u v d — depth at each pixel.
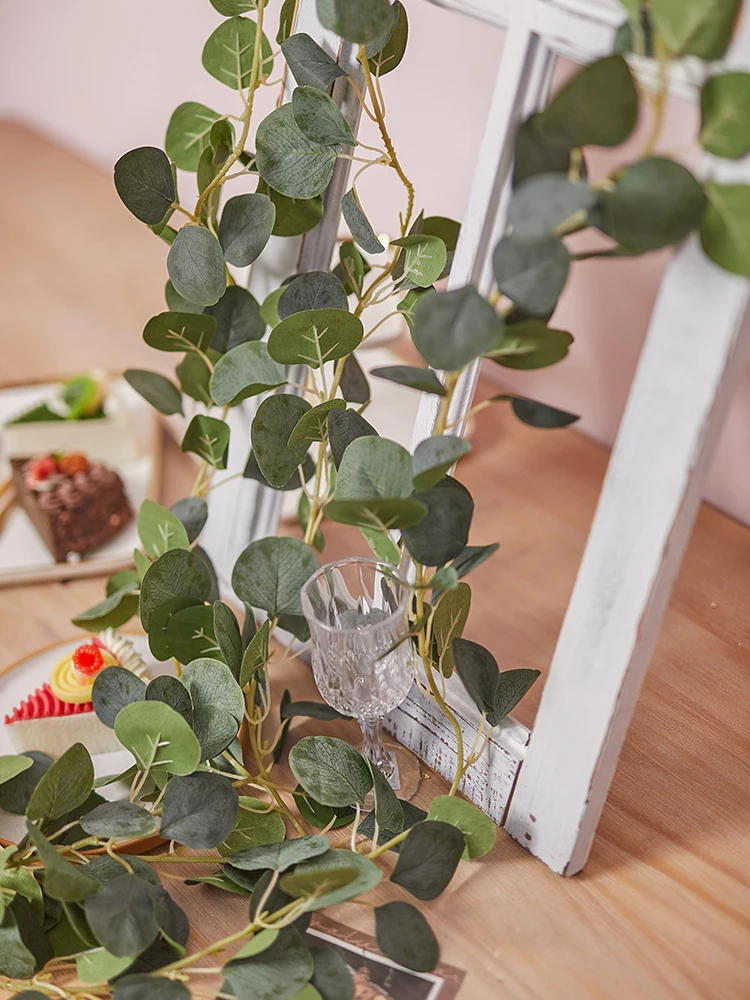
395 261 0.67
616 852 0.66
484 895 0.63
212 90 1.32
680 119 0.85
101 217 1.50
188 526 0.77
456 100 1.03
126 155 0.65
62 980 0.59
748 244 0.46
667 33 0.46
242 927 0.62
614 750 0.60
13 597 0.89
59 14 1.58
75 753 0.57
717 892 0.64
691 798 0.70
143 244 1.44
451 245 0.73
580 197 0.47
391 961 0.59
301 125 0.63
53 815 0.58
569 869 0.64
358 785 0.61
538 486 1.02
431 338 0.51
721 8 0.44
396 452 0.57
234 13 0.71
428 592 0.70
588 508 0.99
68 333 1.24
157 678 0.62
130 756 0.74
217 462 0.77
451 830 0.58
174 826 0.57
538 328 0.52
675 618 0.86
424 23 1.03
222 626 0.64
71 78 1.62
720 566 0.92
